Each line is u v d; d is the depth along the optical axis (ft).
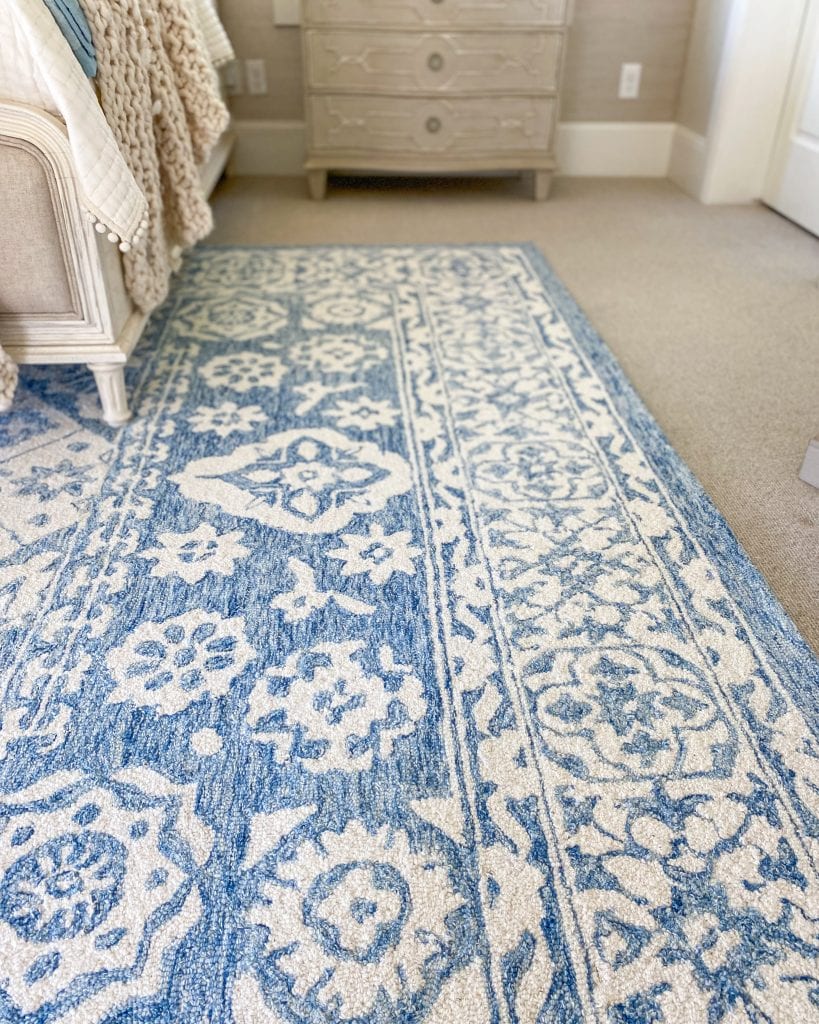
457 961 2.73
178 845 3.06
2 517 4.74
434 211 10.22
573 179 11.51
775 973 2.70
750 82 9.79
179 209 6.32
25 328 5.19
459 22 9.37
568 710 3.63
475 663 3.85
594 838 3.11
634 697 3.69
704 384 6.37
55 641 3.94
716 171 10.39
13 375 5.20
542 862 3.02
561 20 9.39
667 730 3.54
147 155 5.52
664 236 9.45
